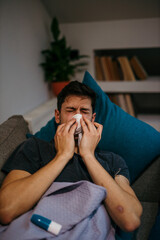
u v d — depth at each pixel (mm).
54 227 593
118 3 1836
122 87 2129
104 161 875
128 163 1031
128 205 668
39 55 1947
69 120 897
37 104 1941
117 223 674
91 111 928
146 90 2096
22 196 647
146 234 849
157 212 915
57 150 796
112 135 1066
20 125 1024
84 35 2121
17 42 1550
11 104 1486
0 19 1336
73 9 1968
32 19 1770
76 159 826
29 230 592
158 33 1979
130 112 2195
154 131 1066
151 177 992
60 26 2143
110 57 2113
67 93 898
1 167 784
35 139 883
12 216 634
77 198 665
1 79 1353
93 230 651
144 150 1018
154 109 2561
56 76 2008
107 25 2049
